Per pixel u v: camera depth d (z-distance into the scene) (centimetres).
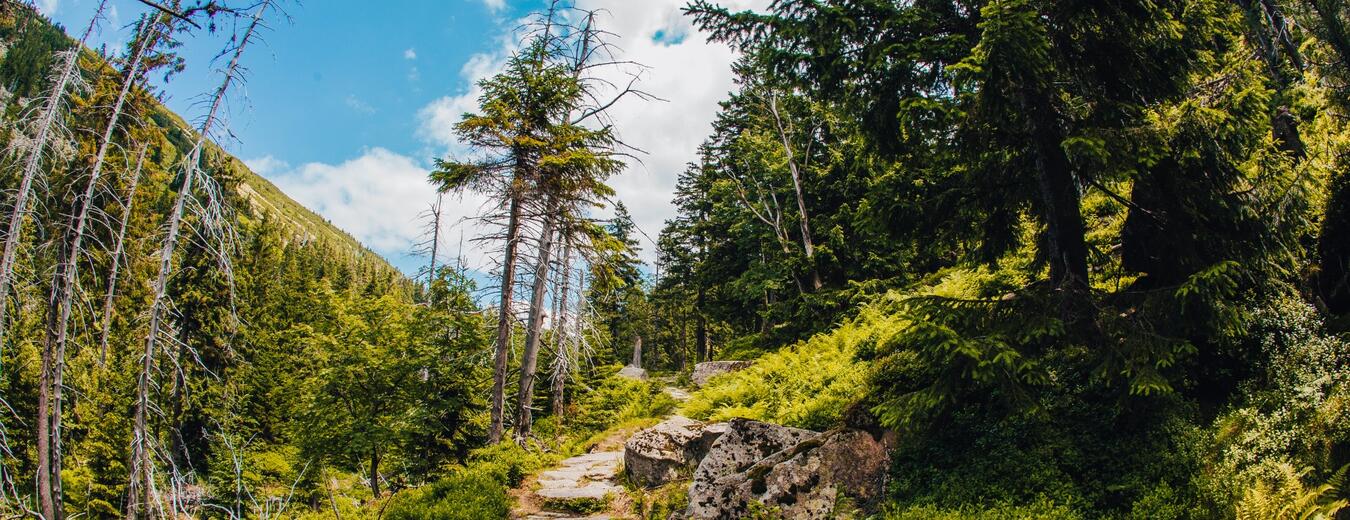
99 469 1697
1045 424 780
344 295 4156
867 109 925
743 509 895
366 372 1498
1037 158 830
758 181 2853
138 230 1092
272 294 3047
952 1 877
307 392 1565
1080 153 729
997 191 897
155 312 1018
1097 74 824
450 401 1548
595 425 2228
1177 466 677
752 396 1702
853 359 1452
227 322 2022
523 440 1619
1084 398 796
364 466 1599
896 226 929
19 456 1422
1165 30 747
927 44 814
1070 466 727
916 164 920
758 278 2750
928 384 891
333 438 1455
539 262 1723
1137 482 675
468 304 1622
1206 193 743
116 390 1614
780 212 2745
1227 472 636
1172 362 653
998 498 723
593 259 1808
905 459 850
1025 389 791
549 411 2398
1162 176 765
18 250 913
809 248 2477
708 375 2647
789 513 859
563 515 1188
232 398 2148
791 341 2445
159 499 1013
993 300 805
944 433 846
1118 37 779
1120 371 698
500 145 1633
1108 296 779
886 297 1834
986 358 715
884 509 793
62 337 951
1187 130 705
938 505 753
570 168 1683
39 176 897
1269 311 779
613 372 2945
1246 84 762
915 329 747
